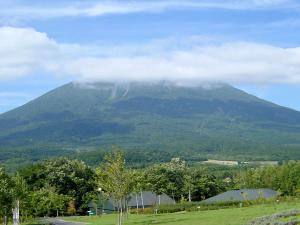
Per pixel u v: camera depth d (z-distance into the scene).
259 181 170.00
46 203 112.06
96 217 101.19
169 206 105.31
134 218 84.94
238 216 64.19
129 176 66.94
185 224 61.50
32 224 86.94
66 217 111.31
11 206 68.50
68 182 136.50
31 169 136.00
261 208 77.75
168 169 155.62
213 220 62.59
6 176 71.38
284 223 46.41
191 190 155.38
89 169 142.88
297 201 92.69
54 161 141.62
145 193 145.25
